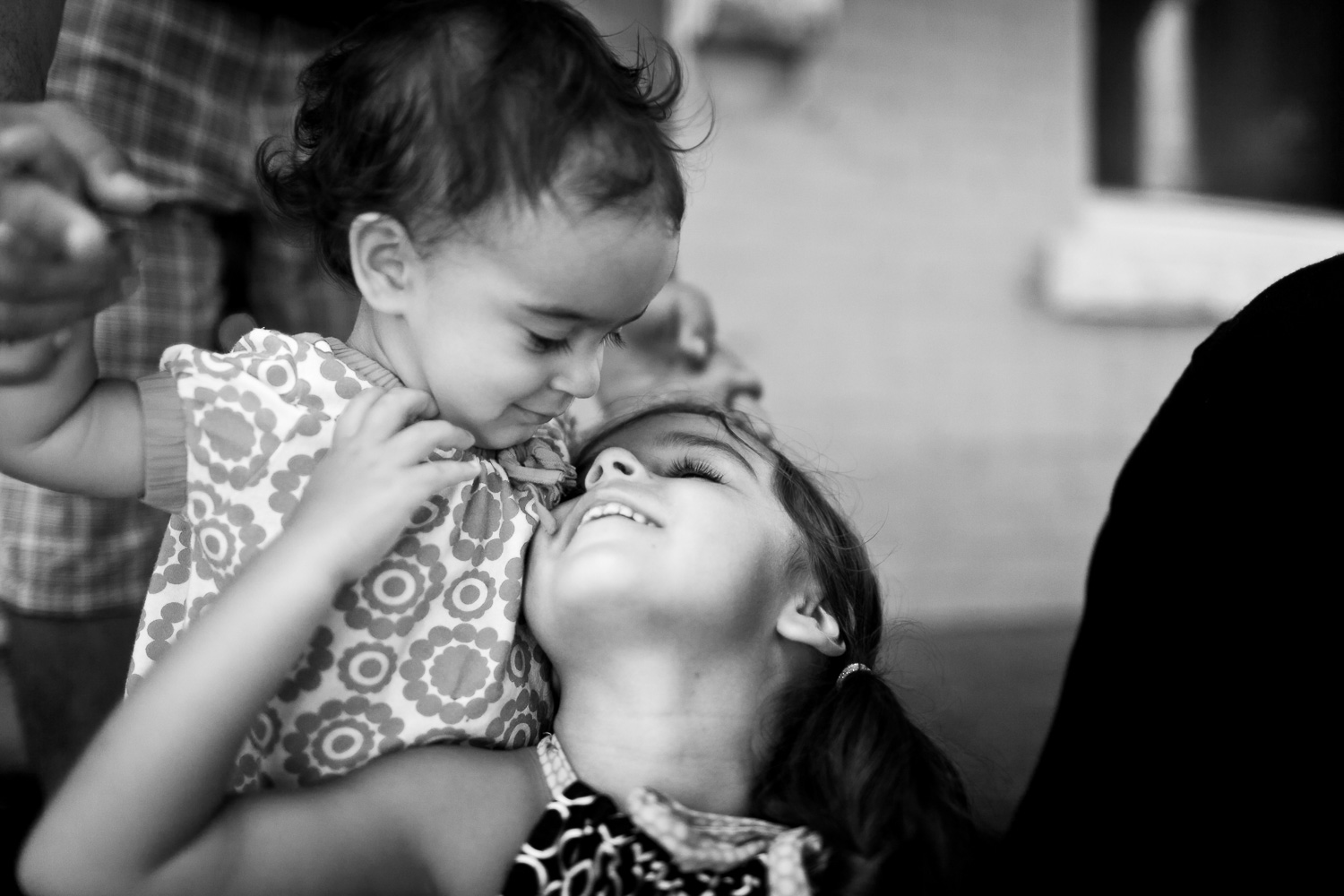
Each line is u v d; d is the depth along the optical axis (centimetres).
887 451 327
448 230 89
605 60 95
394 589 94
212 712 79
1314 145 377
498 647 98
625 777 98
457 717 96
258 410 92
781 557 109
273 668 81
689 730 100
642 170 89
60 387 84
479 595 98
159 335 148
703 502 104
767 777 103
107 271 77
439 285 91
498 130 87
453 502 97
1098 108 353
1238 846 91
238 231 158
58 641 144
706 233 306
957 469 334
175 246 149
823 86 311
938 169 326
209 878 81
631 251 89
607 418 137
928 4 322
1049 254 334
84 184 77
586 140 88
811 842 95
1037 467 341
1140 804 99
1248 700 92
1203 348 102
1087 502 347
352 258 95
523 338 91
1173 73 361
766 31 286
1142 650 102
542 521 103
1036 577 342
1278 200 374
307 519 85
